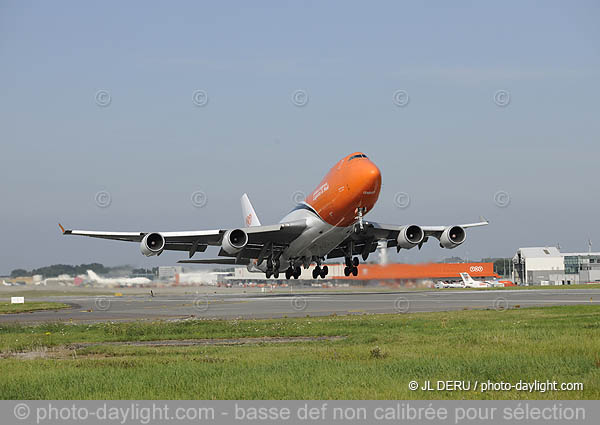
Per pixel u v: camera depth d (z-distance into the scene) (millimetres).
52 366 47250
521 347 50688
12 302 181625
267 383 37656
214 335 72750
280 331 75125
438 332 67562
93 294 196875
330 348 54719
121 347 62344
